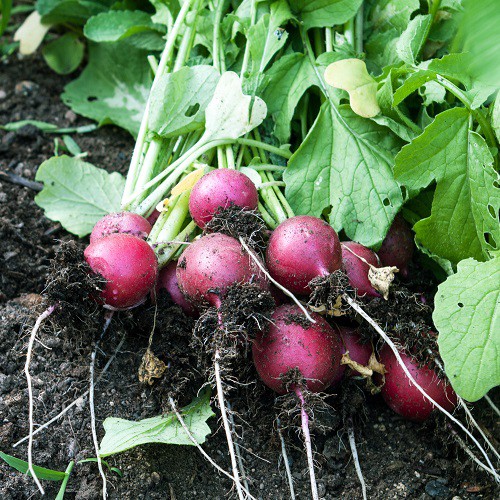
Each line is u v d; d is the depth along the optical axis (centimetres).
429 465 36
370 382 37
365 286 36
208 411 35
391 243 39
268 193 38
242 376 36
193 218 37
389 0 42
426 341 35
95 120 49
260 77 40
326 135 39
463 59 36
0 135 47
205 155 40
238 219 36
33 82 51
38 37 50
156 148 40
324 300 35
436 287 40
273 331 34
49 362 37
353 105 38
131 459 35
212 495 35
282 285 36
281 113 41
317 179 39
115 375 37
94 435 34
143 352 37
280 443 36
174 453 35
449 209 37
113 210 42
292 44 43
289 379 34
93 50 50
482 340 33
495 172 36
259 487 35
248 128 39
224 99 38
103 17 45
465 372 33
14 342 38
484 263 35
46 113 49
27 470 33
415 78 36
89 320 35
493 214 37
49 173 42
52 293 34
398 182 37
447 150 36
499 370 33
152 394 37
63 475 34
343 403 36
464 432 36
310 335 34
